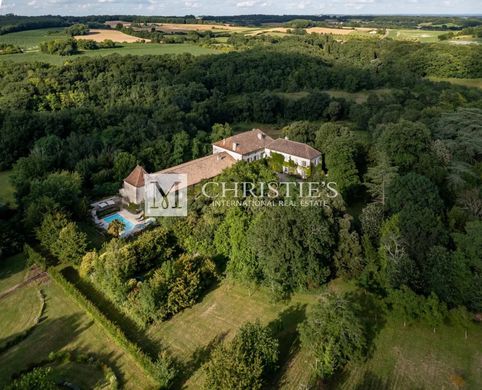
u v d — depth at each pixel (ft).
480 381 103.71
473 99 331.98
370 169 197.16
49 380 94.94
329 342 103.40
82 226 183.52
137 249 146.72
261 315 130.11
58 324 126.93
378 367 108.78
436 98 328.49
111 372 108.37
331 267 143.54
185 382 106.52
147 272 149.89
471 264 122.93
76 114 282.15
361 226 154.10
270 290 140.05
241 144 244.63
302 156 232.53
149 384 105.09
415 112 281.13
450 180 184.75
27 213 168.86
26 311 132.87
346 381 104.53
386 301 124.57
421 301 116.88
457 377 104.37
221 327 125.39
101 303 136.36
